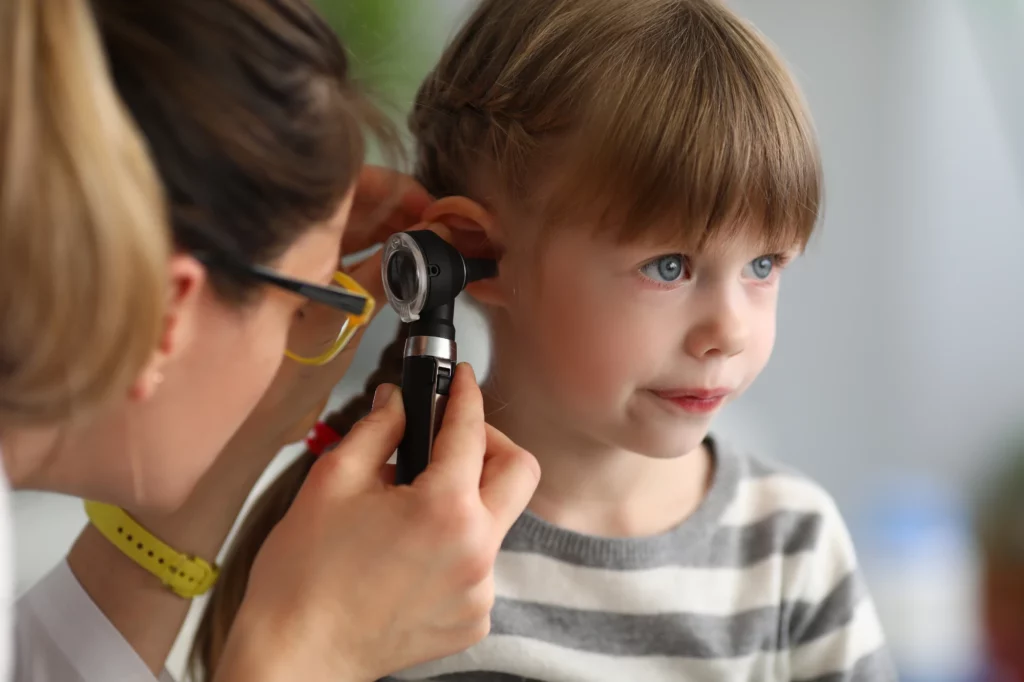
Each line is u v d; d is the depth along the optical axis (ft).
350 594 2.19
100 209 1.57
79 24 1.60
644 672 2.99
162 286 1.70
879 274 6.00
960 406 6.23
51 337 1.63
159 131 1.77
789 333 6.02
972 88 5.86
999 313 6.06
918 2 5.78
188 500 2.67
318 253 2.18
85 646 2.52
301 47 1.92
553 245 2.67
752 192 2.52
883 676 3.26
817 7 5.74
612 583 2.98
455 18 3.48
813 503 3.27
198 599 3.71
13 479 2.01
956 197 5.97
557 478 3.02
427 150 3.08
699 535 3.10
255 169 1.84
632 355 2.62
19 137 1.54
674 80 2.54
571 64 2.61
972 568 5.58
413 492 2.23
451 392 2.49
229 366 2.09
